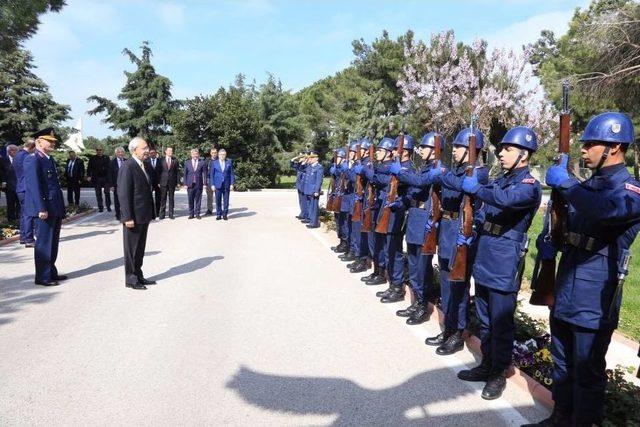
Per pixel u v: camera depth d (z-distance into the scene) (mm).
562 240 3430
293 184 33219
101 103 33500
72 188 16516
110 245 10109
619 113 3158
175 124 27641
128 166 6793
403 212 6371
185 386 4184
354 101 34562
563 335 3512
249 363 4637
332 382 4301
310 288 7129
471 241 4590
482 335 4406
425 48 23250
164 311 6035
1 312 5941
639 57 15836
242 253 9531
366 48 31547
